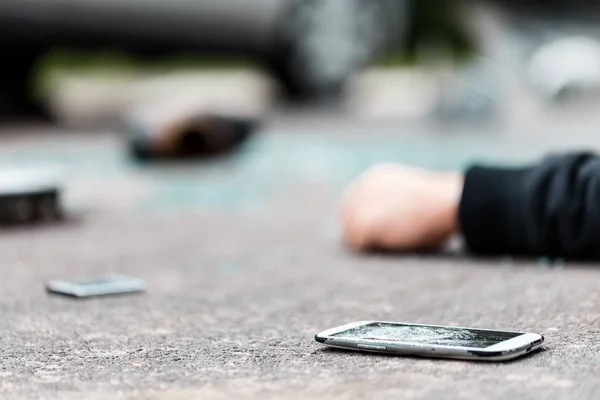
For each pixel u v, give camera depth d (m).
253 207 5.68
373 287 3.26
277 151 9.20
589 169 3.47
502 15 14.44
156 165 7.88
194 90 17.34
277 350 2.38
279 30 13.68
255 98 16.17
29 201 5.02
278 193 6.32
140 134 7.81
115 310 2.93
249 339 2.52
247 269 3.68
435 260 3.76
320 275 3.52
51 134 11.56
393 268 3.62
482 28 14.59
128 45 12.66
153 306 2.99
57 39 12.33
